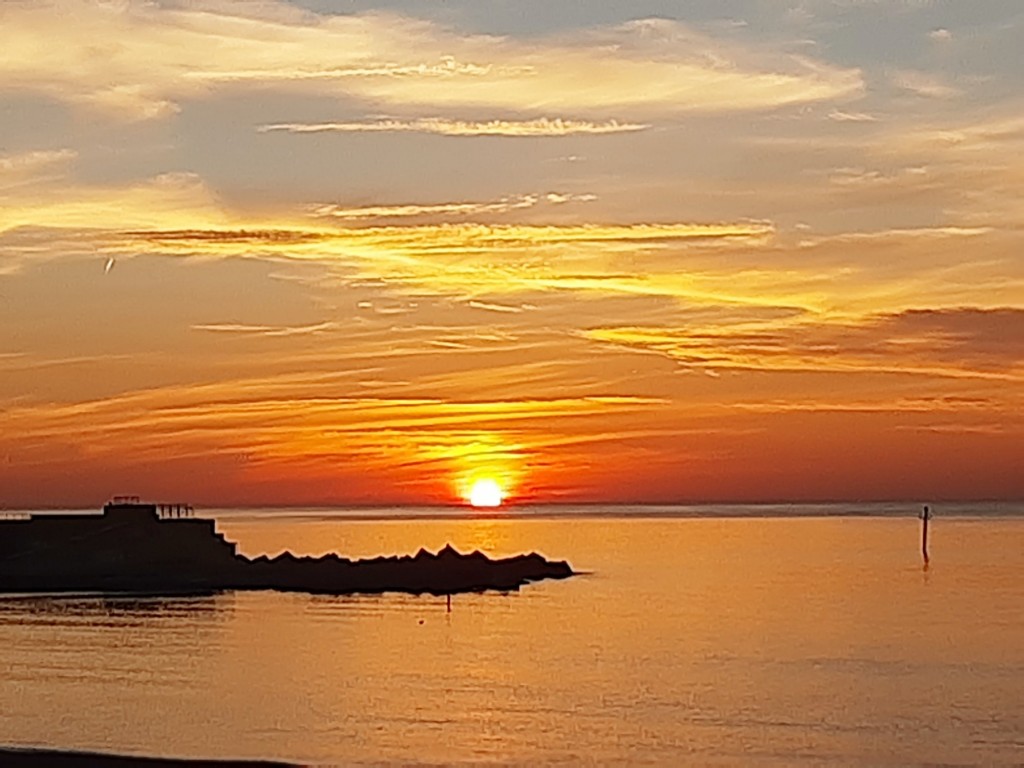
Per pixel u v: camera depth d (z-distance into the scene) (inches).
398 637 3270.2
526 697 2267.5
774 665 2655.0
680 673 2556.6
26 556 4613.7
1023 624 3388.3
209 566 4771.2
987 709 2103.8
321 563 4911.4
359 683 2456.9
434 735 1907.0
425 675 2566.4
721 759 1740.9
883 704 2158.0
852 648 2920.8
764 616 3671.3
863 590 4534.9
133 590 4552.2
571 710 2119.8
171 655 2923.2
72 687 2443.4
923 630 3265.3
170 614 3878.0
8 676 2600.9
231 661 2815.0
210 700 2266.2
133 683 2486.5
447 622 3634.4
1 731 1980.8
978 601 4047.7
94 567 4630.9
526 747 1814.7
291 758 1754.4
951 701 2183.8
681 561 6432.1
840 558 6520.7
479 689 2369.6
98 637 3280.0
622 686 2389.3
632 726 1968.5
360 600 4352.9
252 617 3786.9
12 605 4136.3
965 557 6486.2
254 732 1945.1
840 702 2182.6
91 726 2014.0
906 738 1875.0
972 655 2778.1
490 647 3026.6
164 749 1825.8
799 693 2282.2
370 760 1731.1
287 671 2647.6
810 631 3277.6
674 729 1946.4
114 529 4741.6
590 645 3048.7
